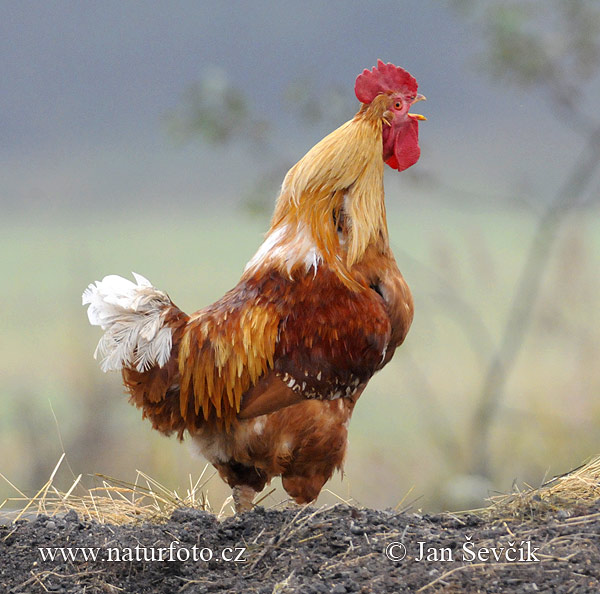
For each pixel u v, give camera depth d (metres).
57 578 17.78
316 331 20.34
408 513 20.23
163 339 20.33
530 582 16.06
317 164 21.48
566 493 20.28
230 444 20.92
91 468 36.25
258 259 21.75
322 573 16.92
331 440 20.64
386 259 21.94
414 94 22.72
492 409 39.53
